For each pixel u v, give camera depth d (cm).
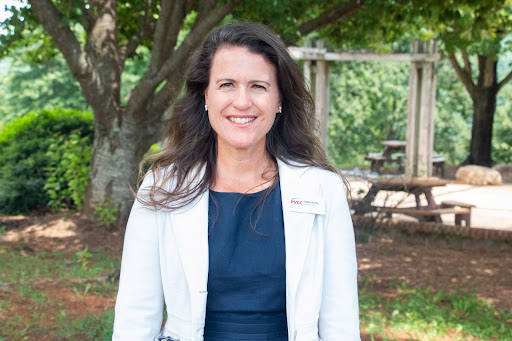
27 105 2880
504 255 763
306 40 1491
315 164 179
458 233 810
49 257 685
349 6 814
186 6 797
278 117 188
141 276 167
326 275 170
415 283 625
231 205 172
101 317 452
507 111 2845
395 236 841
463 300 544
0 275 574
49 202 937
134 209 170
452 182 1655
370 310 518
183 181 174
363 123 2798
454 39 881
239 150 175
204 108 187
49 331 423
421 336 455
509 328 482
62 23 728
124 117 822
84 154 920
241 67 165
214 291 166
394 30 1048
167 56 797
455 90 2750
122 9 956
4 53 921
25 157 980
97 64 810
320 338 172
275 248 168
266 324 167
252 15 735
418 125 1565
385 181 851
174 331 167
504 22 940
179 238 164
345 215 174
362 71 2719
